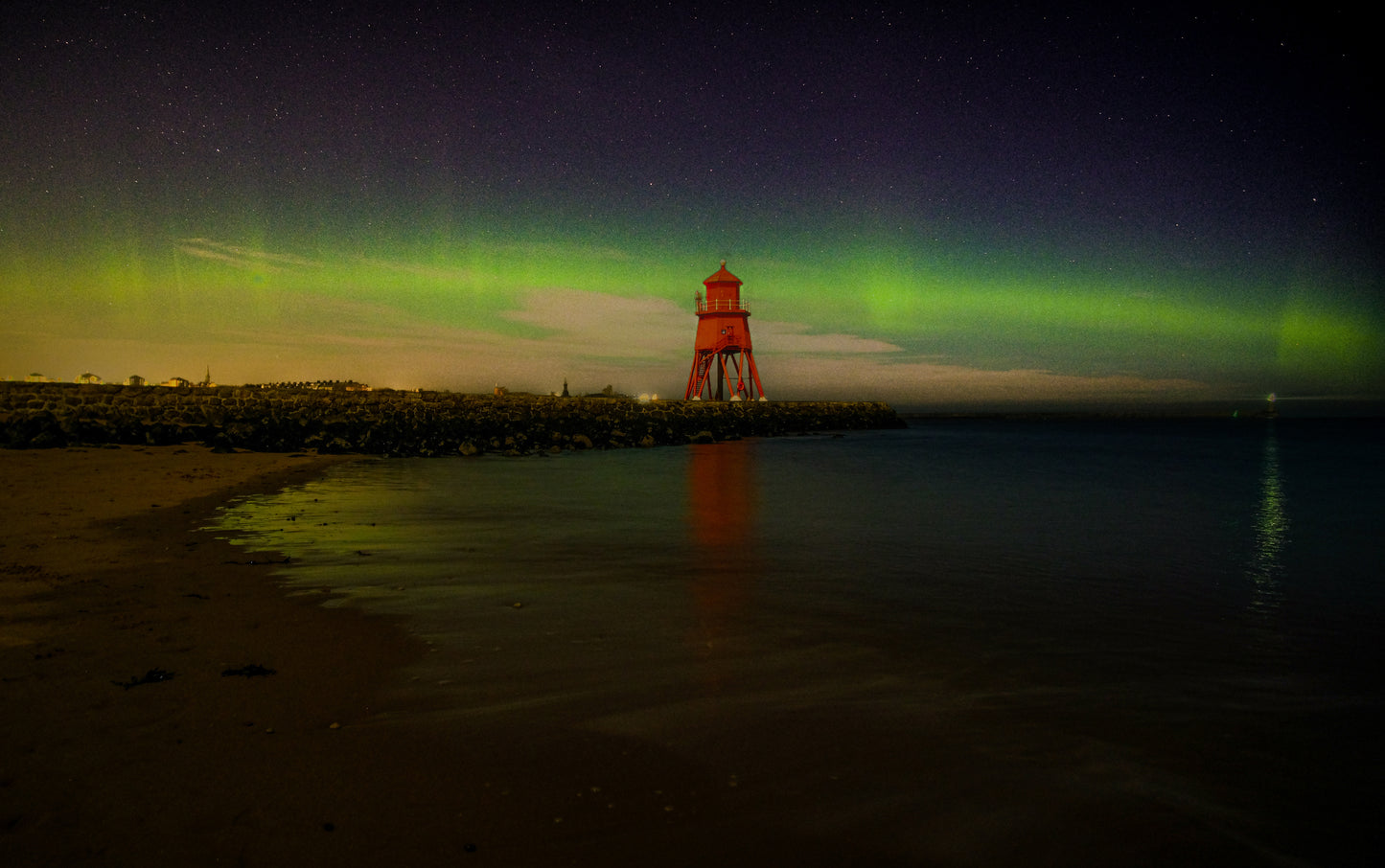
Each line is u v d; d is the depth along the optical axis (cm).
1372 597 893
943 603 824
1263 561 1123
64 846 336
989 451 4206
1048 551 1171
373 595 786
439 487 1798
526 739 461
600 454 3147
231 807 374
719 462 2950
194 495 1443
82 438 2212
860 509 1662
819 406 6894
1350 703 555
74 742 436
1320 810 407
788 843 360
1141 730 500
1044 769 441
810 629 706
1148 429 10625
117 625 654
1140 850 365
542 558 1008
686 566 986
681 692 543
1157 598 874
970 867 347
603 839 358
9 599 715
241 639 630
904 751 458
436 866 333
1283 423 16575
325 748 440
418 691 531
